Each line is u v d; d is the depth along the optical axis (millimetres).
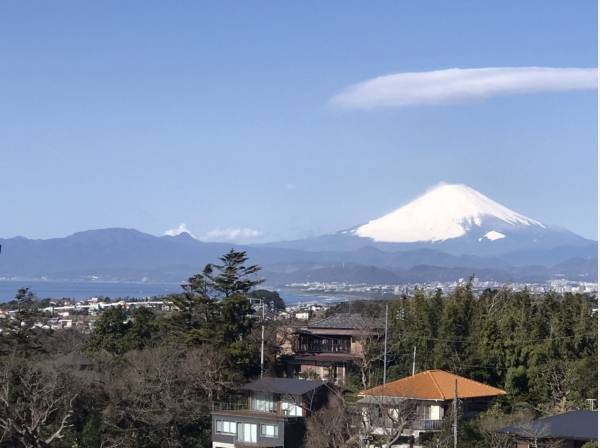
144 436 58156
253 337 72875
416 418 52312
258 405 62281
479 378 66250
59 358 65125
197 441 60969
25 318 74125
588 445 43281
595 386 58438
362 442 49250
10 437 45500
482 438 49719
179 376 62062
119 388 57719
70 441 52969
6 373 54125
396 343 72125
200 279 73375
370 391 57219
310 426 55688
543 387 61219
